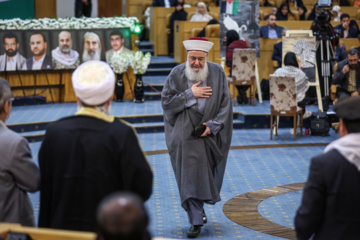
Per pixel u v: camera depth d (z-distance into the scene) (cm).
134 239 312
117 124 518
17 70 1969
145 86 2142
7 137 559
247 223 993
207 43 905
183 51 2350
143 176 511
